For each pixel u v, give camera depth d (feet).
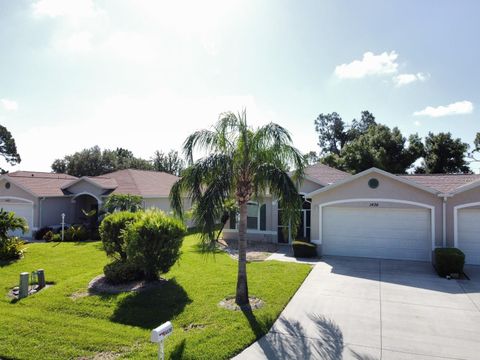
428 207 49.24
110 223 41.88
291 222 31.73
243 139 31.09
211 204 29.14
